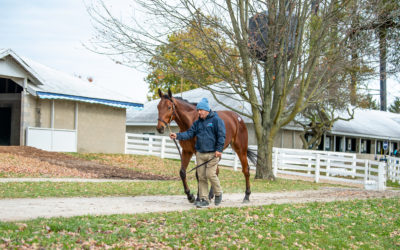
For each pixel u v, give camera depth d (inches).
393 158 1011.3
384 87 869.2
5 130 944.9
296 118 1168.2
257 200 419.8
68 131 866.1
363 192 564.4
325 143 1369.3
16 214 269.7
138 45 560.4
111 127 965.8
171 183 546.9
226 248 213.3
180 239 223.9
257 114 696.4
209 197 365.4
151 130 1384.1
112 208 315.6
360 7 589.0
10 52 752.3
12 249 183.2
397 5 625.3
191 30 601.3
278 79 695.1
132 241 212.8
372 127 1537.9
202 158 331.9
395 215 354.0
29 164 615.5
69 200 350.6
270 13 596.7
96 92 935.7
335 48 630.5
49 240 199.6
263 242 231.0
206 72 614.2
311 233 262.7
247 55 606.9
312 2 623.8
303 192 548.4
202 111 322.0
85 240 206.2
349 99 1006.4
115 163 786.2
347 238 261.7
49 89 817.5
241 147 394.6
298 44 631.8
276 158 868.0
